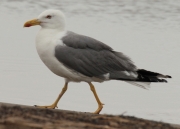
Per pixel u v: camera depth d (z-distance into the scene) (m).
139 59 21.41
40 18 14.22
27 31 24.70
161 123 11.67
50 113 11.12
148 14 28.75
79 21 26.86
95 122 10.85
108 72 14.41
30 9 28.91
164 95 17.50
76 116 11.26
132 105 16.47
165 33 25.23
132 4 30.78
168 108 16.31
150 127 11.06
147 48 22.84
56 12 14.18
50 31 14.14
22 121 10.07
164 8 30.02
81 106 16.08
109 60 14.44
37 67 19.55
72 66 13.98
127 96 17.23
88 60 14.14
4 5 29.56
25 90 17.11
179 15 28.64
